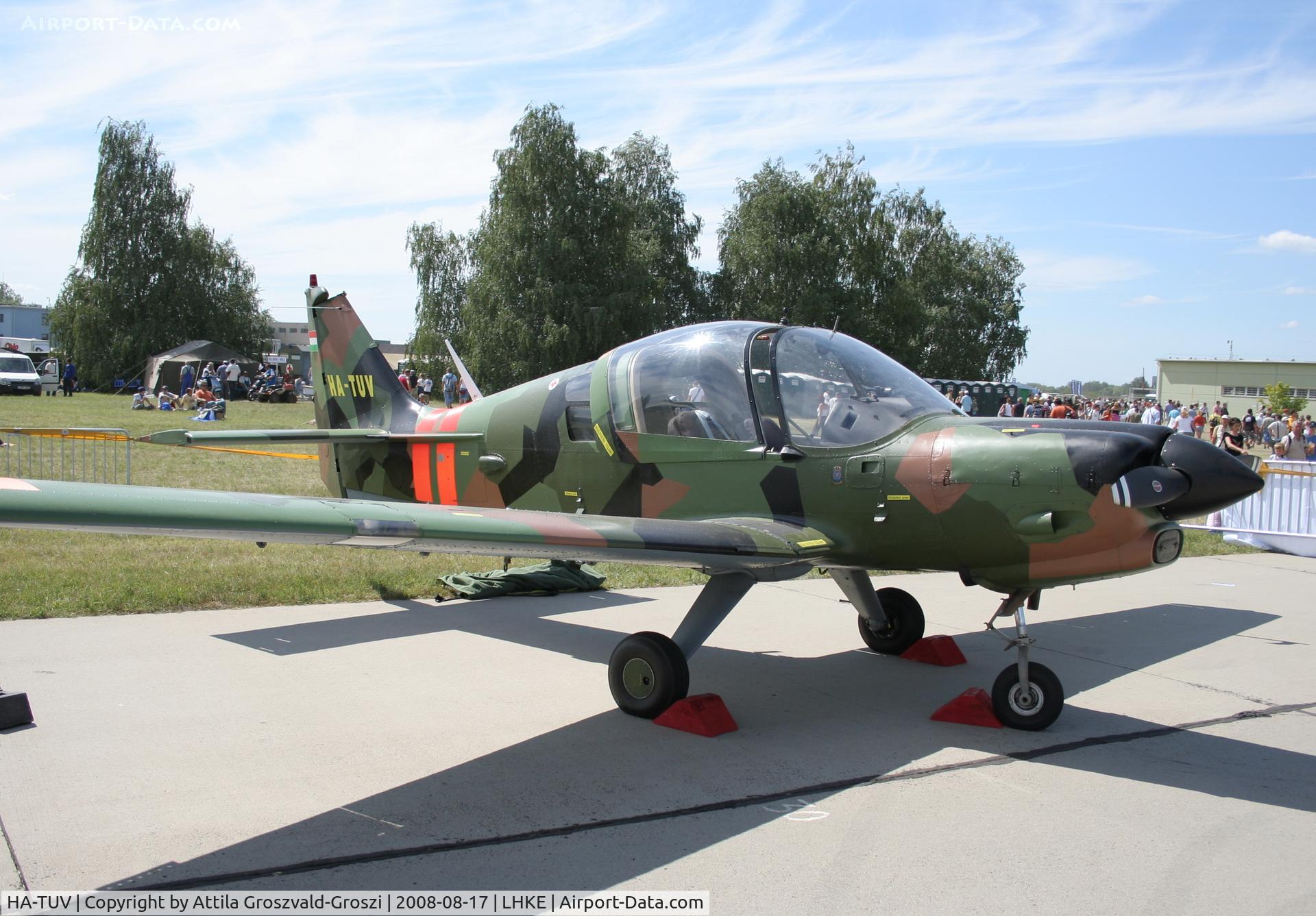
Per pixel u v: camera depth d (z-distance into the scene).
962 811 3.61
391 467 7.39
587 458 5.80
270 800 3.52
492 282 40.34
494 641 6.00
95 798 3.49
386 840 3.22
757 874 3.05
